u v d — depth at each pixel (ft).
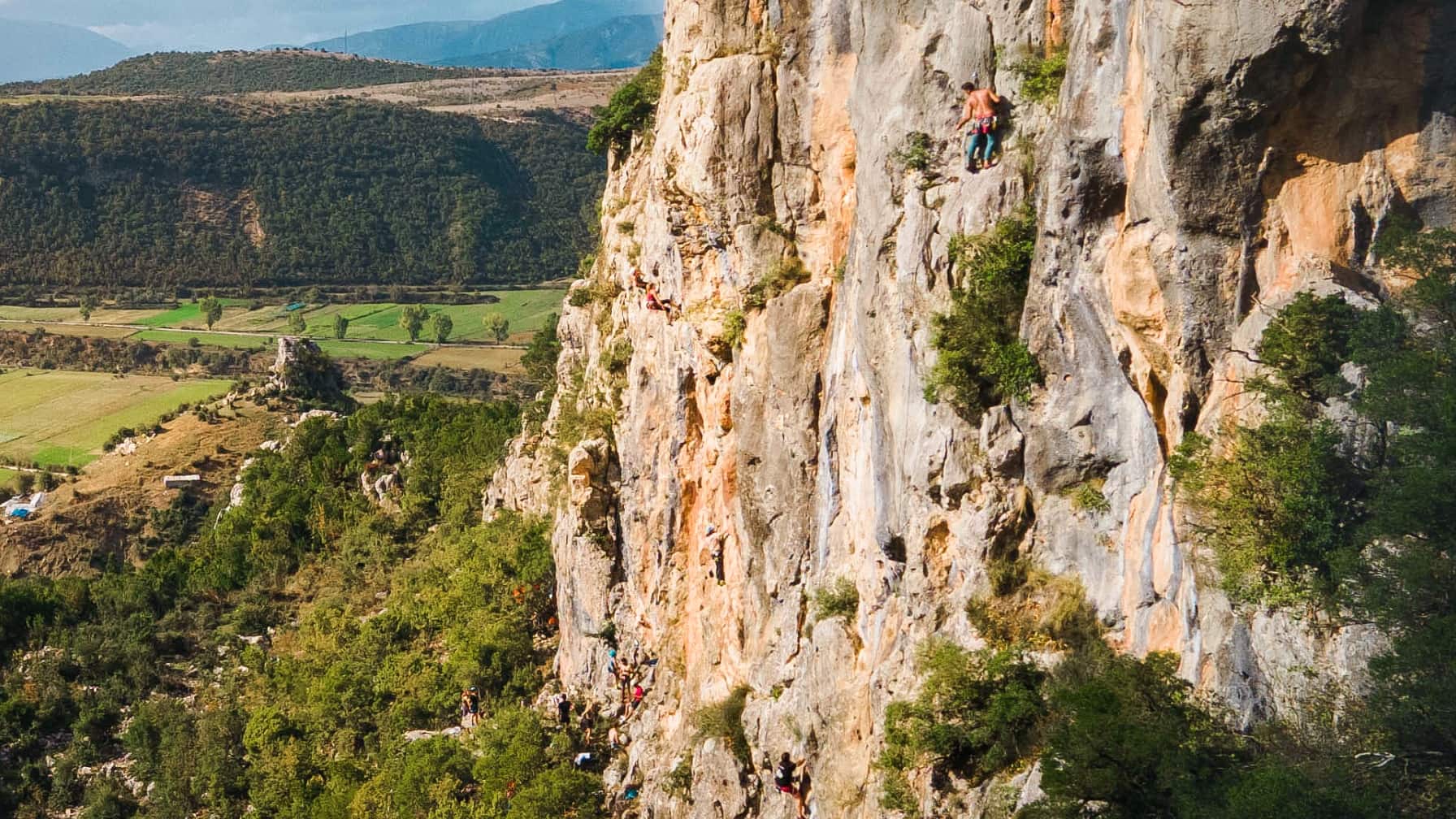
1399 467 53.83
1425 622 50.70
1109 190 67.10
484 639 177.99
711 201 109.29
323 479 284.61
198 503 353.92
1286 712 55.42
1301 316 56.70
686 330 123.34
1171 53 59.47
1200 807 54.70
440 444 270.26
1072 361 70.85
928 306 80.28
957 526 78.23
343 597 229.25
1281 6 56.39
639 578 147.33
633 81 169.07
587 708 156.46
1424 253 56.75
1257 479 57.47
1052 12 76.18
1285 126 59.93
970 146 77.66
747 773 106.93
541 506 203.62
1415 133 58.70
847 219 99.40
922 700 76.02
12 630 224.53
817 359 102.12
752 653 111.34
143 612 233.55
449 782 147.54
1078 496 71.67
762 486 107.55
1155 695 61.00
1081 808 61.46
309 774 169.07
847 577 94.58
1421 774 50.37
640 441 142.92
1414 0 57.52
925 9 84.58
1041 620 73.00
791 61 104.27
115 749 194.18
